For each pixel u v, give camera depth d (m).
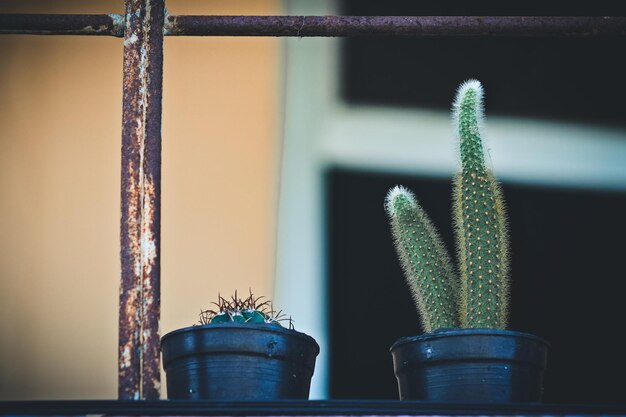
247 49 2.74
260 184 2.63
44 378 2.45
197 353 1.85
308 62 2.75
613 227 2.68
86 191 2.57
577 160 2.73
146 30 1.83
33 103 2.61
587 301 2.64
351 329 2.58
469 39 2.81
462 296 2.06
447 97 2.77
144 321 1.66
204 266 2.54
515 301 2.63
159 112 1.78
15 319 2.47
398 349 1.96
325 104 2.72
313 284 2.58
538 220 2.69
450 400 1.86
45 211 2.54
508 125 2.74
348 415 1.52
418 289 2.10
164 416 1.52
